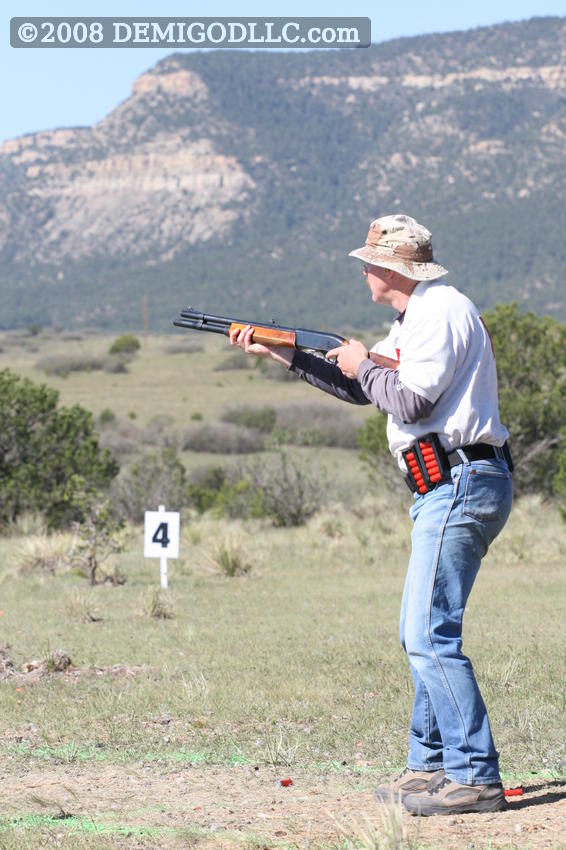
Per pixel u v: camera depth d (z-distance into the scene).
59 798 10.84
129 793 10.96
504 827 8.93
